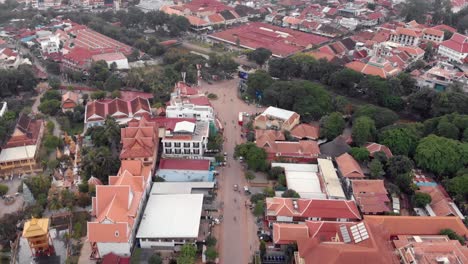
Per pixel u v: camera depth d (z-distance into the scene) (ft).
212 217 408.87
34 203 419.95
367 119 531.50
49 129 557.33
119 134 511.81
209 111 544.21
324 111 597.11
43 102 615.57
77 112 588.91
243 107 640.17
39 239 353.31
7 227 381.19
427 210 417.69
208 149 504.02
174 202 405.39
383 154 480.64
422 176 474.49
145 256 359.25
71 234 385.91
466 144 483.51
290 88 617.21
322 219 392.68
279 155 494.59
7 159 475.72
